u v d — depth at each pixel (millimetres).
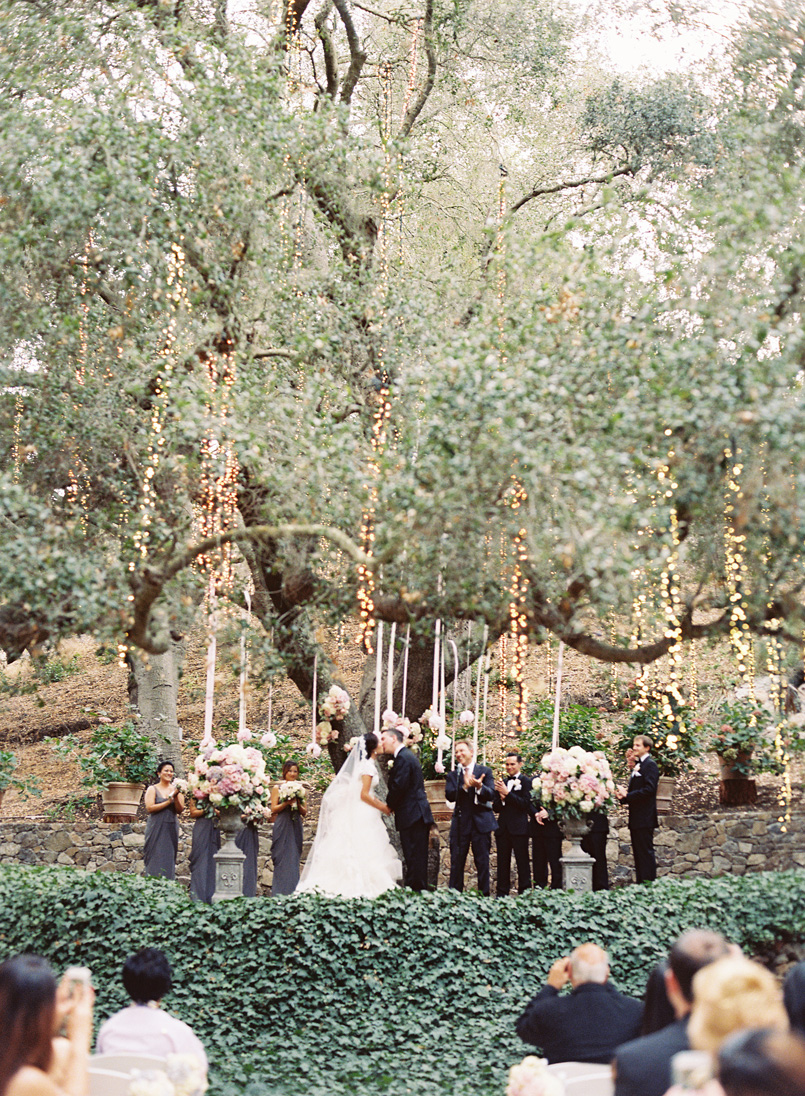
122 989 7172
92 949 7543
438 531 5699
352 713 11414
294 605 7898
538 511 5641
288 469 6715
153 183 7062
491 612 6117
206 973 7230
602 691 14922
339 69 13242
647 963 7473
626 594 6090
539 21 12094
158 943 7434
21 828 12125
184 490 7246
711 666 11414
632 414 5344
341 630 8625
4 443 7559
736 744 11000
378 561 5789
